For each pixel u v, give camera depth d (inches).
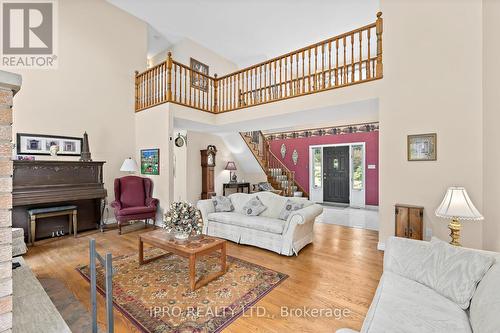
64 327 60.0
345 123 309.4
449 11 122.6
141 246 120.0
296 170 349.1
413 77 132.4
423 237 127.3
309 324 76.4
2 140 37.7
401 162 136.4
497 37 98.6
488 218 107.6
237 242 152.9
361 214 252.5
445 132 123.9
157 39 271.0
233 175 317.7
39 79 168.6
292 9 214.2
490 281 55.1
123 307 84.9
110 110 207.6
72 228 173.5
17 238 115.6
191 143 271.3
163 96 195.9
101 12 202.8
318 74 162.9
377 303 59.7
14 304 68.7
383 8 141.6
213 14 222.5
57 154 174.7
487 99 107.7
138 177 202.7
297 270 115.2
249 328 74.5
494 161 102.0
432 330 49.6
